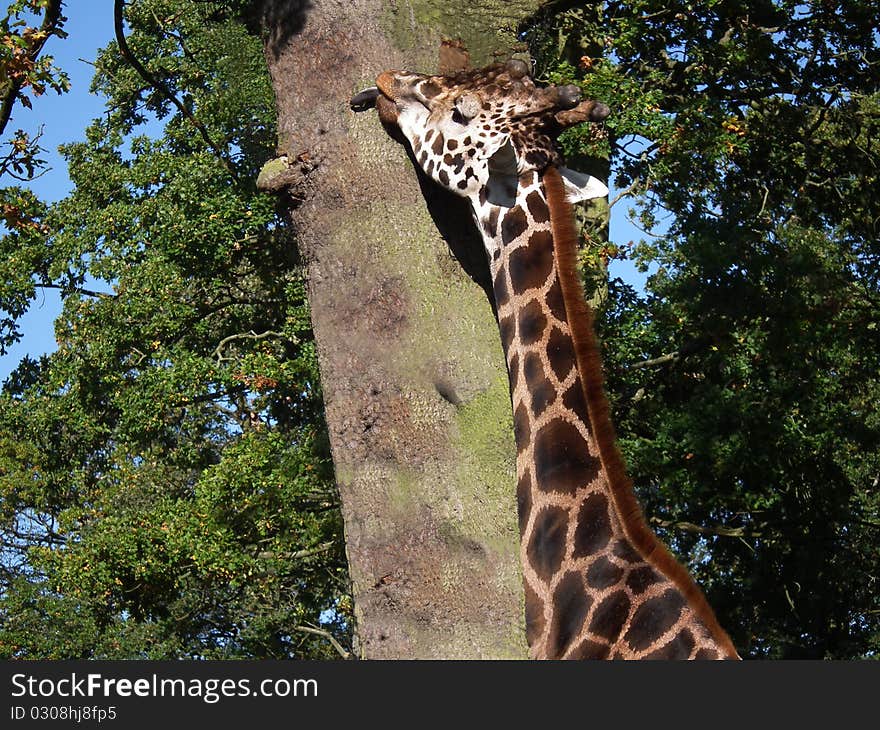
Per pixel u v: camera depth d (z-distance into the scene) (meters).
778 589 19.70
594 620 4.61
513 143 5.14
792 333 16.38
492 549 5.09
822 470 17.70
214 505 17.64
